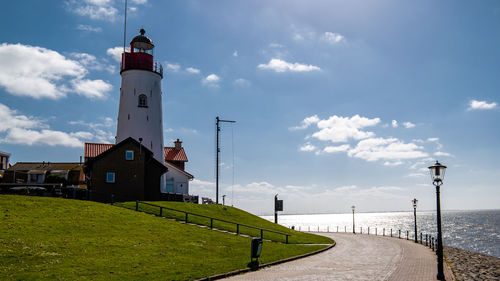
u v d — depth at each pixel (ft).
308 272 64.59
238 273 61.87
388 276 62.03
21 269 51.96
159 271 56.95
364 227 533.14
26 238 67.62
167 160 223.30
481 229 454.40
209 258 71.56
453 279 61.26
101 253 65.05
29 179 223.71
